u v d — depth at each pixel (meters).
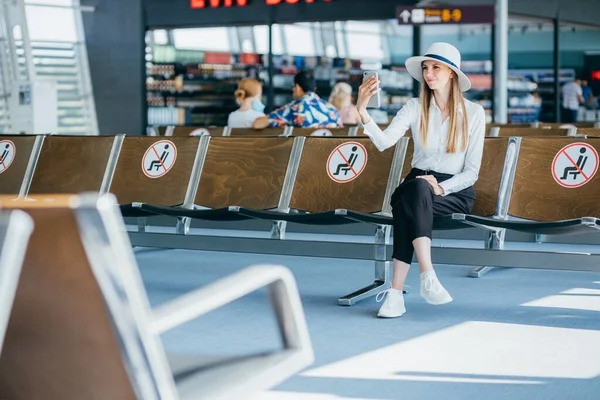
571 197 4.60
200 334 3.85
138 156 5.71
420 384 3.09
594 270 4.06
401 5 12.03
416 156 4.55
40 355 1.57
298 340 1.86
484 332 3.89
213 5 14.09
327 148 5.23
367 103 4.48
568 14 14.59
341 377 3.18
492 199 4.72
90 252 1.38
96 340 1.50
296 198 5.20
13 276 1.32
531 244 7.09
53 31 16.30
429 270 4.11
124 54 15.31
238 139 5.51
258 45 15.05
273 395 2.96
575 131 6.48
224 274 5.53
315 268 5.78
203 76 15.34
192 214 4.96
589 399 2.91
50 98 14.05
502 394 2.97
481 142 4.45
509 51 15.09
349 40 14.80
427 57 4.36
